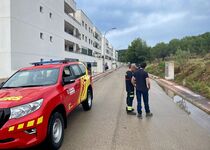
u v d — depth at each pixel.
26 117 4.41
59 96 5.54
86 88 8.70
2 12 20.80
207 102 10.52
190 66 23.59
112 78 28.08
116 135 6.10
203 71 18.42
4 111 4.34
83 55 51.97
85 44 58.84
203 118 7.97
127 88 8.69
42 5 28.09
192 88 15.48
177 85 18.39
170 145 5.38
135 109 9.44
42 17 28.16
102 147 5.27
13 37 21.20
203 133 6.28
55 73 6.38
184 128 6.74
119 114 8.47
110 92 14.70
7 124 4.28
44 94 5.04
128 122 7.38
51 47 31.52
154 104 10.59
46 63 7.57
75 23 46.94
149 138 5.86
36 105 4.63
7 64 20.84
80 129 6.62
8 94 5.04
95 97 12.55
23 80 6.32
